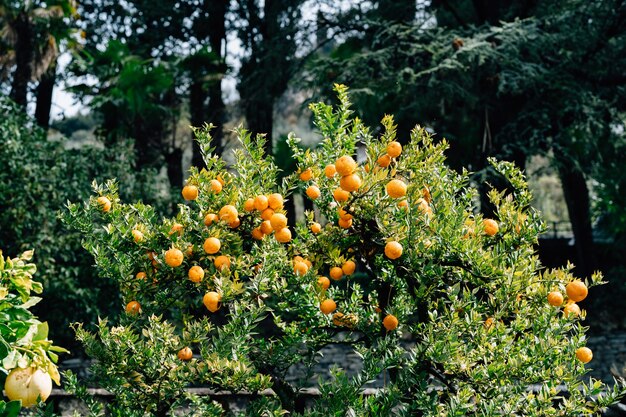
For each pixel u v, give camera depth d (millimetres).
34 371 1620
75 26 11078
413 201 2041
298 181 2395
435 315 2010
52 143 7508
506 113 9555
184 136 13328
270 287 2232
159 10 12102
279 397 2199
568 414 2053
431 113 10539
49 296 6449
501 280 2125
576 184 12859
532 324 2154
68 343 6930
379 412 1882
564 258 14555
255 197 2219
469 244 2037
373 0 10859
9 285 1700
